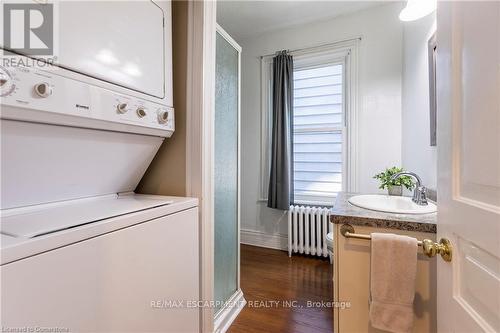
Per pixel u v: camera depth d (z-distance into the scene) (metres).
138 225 0.79
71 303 0.60
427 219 1.07
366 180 2.53
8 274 0.49
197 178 1.23
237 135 1.90
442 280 0.76
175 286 0.96
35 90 0.66
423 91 1.80
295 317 1.70
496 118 0.52
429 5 1.45
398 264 0.96
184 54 1.26
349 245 1.14
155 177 1.31
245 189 3.15
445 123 0.73
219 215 1.65
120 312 0.72
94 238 0.66
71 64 0.75
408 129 2.15
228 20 2.72
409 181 1.66
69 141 0.82
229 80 1.77
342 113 2.70
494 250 0.52
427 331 1.02
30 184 0.78
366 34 2.53
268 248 3.01
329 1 2.40
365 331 1.11
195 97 1.24
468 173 0.63
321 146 2.81
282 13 2.59
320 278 2.24
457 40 0.67
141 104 0.99
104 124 0.87
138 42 0.99
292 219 2.77
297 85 2.91
